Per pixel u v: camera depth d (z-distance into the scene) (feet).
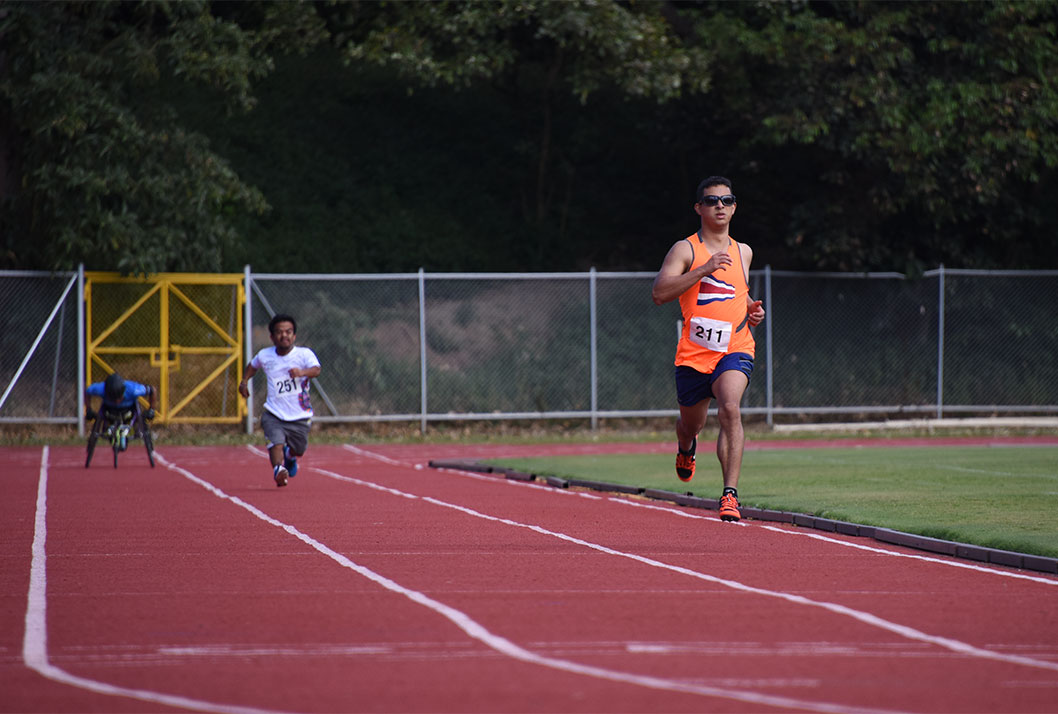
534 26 254.27
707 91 247.70
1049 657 51.31
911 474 136.26
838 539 89.86
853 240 247.29
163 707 43.04
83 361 218.18
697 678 47.21
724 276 98.73
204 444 214.48
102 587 68.90
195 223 225.35
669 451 199.11
